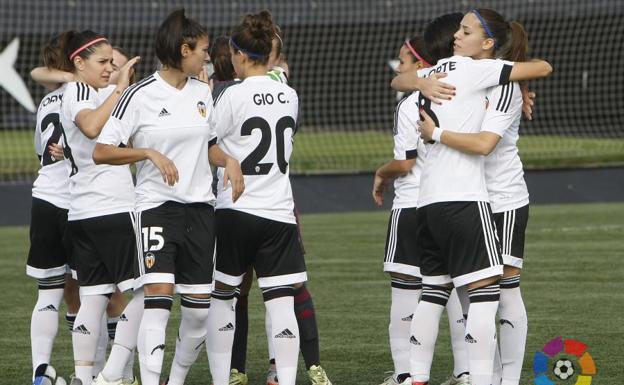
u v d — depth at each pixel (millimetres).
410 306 15242
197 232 13555
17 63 69562
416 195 15188
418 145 15180
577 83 68250
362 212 41969
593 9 65562
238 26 14203
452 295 15242
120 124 13281
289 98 14195
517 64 13156
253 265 14414
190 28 13273
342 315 20828
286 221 13969
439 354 17625
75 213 14195
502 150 14055
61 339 19234
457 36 13617
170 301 13430
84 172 14102
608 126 67250
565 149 57781
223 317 14320
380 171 15609
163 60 13430
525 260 27812
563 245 30656
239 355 15812
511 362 14164
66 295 15773
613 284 23984
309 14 69062
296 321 14141
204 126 13586
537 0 65812
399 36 71562
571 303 21594
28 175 49125
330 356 17297
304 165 52281
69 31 14891
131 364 14891
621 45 67125
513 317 14133
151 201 13445
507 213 14008
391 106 73062
